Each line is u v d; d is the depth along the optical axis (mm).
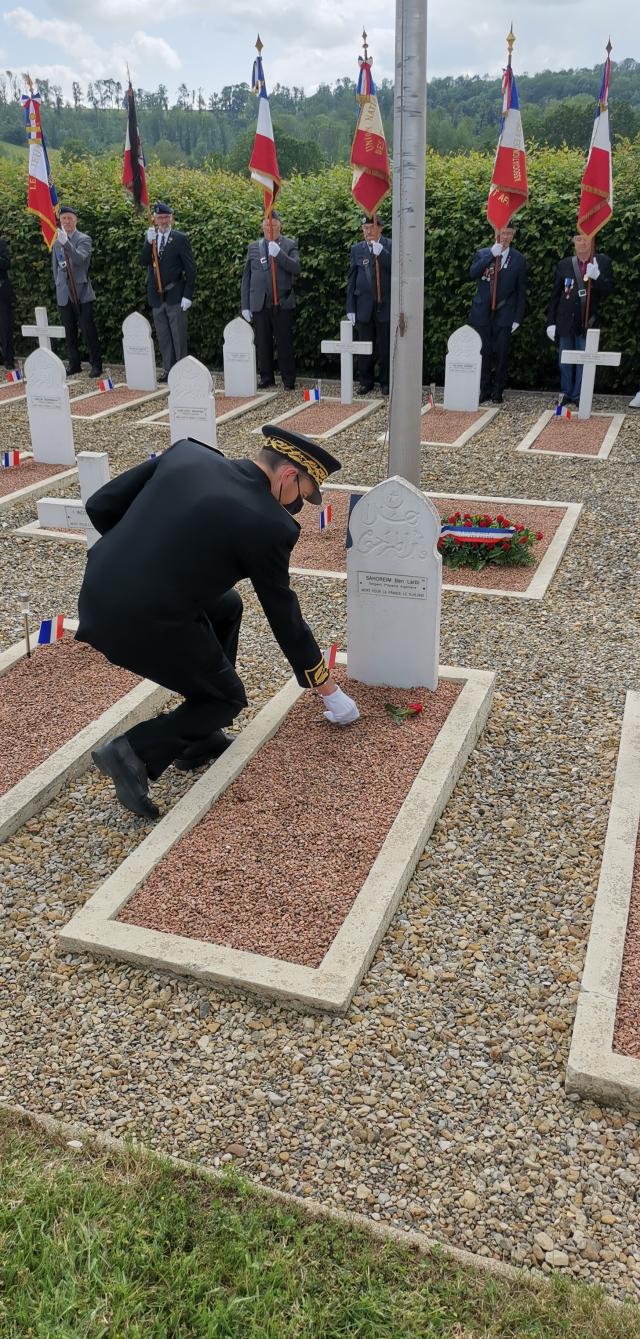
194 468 3830
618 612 6367
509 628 6152
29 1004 3383
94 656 5652
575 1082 3002
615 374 13125
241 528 3705
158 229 13422
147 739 4109
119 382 14344
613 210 12227
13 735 4828
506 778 4605
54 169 15984
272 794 4324
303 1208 2631
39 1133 2887
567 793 4488
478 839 4191
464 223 12961
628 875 3828
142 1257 2416
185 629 3826
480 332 12500
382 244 12523
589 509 8375
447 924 3734
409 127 5512
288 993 3291
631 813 4199
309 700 5082
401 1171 2787
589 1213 2682
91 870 4035
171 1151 2844
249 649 5895
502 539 7047
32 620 6246
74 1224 2504
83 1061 3160
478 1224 2645
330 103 75062
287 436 3900
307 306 14305
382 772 4434
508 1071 3125
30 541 7754
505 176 11414
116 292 15469
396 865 3836
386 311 12789
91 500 4086
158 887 3809
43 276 15766
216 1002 3379
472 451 10281
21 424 11516
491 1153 2850
